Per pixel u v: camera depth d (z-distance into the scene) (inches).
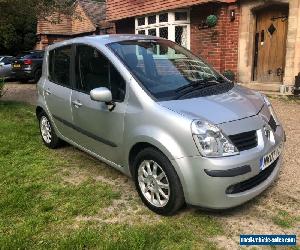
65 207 156.1
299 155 203.8
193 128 130.0
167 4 499.2
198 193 131.7
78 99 184.5
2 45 989.2
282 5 397.7
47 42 998.4
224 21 438.0
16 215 150.6
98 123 171.2
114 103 159.5
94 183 179.3
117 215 148.9
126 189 171.9
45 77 226.1
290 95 378.0
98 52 172.7
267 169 145.9
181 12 493.4
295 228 135.6
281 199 156.2
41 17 458.6
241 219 142.3
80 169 198.2
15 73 677.9
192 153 130.0
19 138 257.1
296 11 374.6
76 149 231.6
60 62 207.8
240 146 133.4
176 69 171.3
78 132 192.5
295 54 382.0
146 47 177.9
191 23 485.1
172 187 137.3
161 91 151.8
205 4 452.4
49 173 193.3
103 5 954.1
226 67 450.3
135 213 150.1
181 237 131.2
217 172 126.8
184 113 136.2
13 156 220.4
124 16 595.2
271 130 147.9
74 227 140.9
